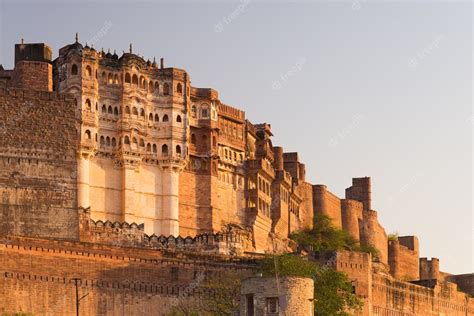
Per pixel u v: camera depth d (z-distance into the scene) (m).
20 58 159.50
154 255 134.62
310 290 94.75
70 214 138.88
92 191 154.38
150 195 159.25
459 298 175.00
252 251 162.00
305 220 193.75
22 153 138.25
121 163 156.88
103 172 156.00
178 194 161.25
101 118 157.12
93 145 154.25
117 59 161.25
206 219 163.25
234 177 171.00
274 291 94.25
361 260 143.12
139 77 160.25
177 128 161.88
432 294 166.75
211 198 164.12
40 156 138.88
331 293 126.94
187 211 162.25
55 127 140.25
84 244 131.00
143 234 142.88
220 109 170.38
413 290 161.62
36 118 139.50
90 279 130.50
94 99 155.88
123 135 157.38
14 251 127.00
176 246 144.12
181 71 163.88
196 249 144.75
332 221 199.88
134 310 132.12
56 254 129.25
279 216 178.75
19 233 136.25
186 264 135.88
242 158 173.25
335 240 188.75
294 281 94.19
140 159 158.50
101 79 157.88
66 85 155.38
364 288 142.62
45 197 138.12
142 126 159.62
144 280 133.50
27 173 138.00
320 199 197.25
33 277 127.56
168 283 134.50
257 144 182.88
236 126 173.38
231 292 128.88
